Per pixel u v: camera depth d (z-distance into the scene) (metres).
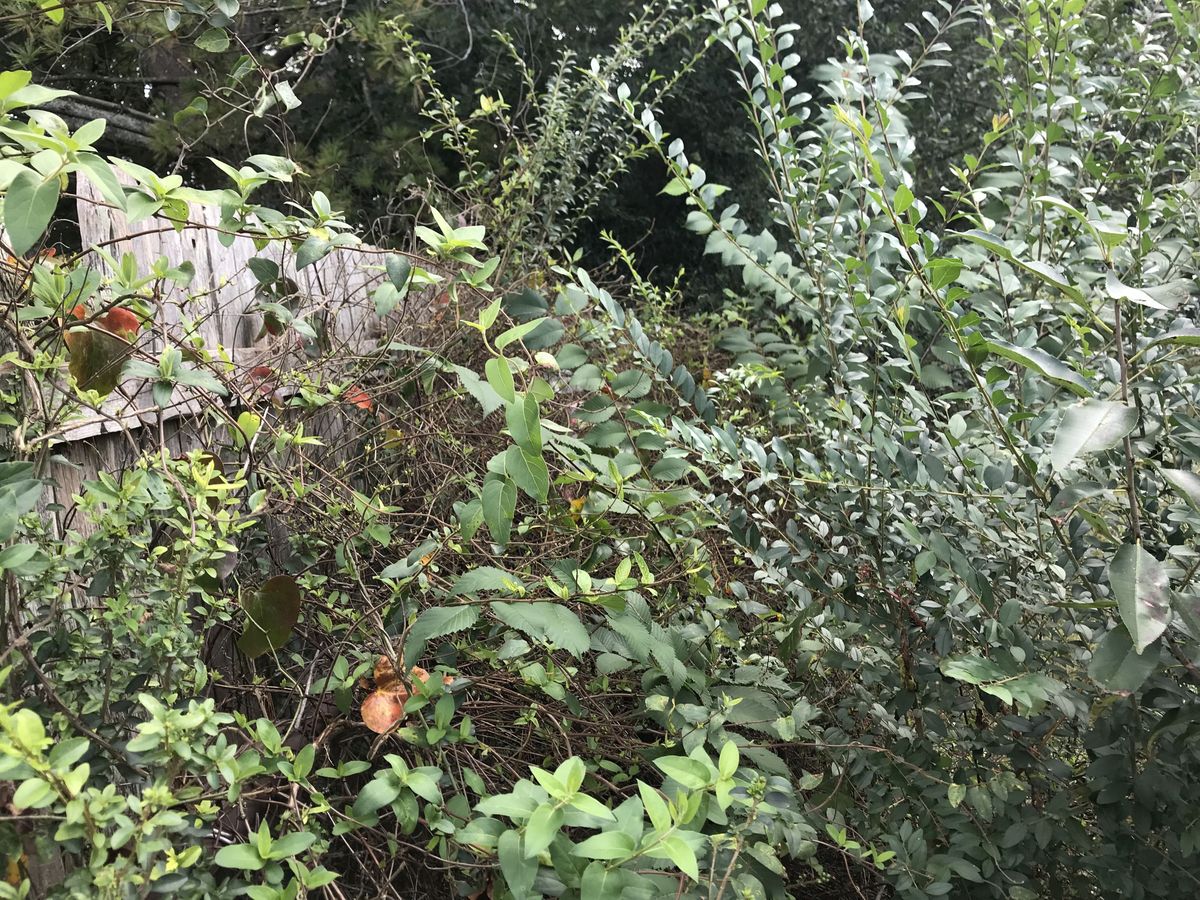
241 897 1.33
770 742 1.86
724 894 1.35
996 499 1.73
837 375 2.29
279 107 5.54
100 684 1.38
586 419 2.01
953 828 1.67
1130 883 1.56
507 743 2.03
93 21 4.56
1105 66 3.24
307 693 1.80
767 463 1.89
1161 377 1.59
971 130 6.14
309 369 2.19
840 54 6.86
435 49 7.28
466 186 4.24
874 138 2.28
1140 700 1.54
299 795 1.67
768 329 4.09
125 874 1.02
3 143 1.30
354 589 2.17
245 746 1.89
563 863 1.16
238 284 2.52
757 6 2.32
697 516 1.93
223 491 1.50
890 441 1.86
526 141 4.86
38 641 1.30
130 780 1.31
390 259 1.57
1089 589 1.61
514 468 1.41
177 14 1.83
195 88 5.68
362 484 2.55
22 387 1.45
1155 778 1.50
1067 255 2.44
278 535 2.25
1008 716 1.68
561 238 4.62
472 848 1.35
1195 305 2.08
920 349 2.27
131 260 1.51
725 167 7.41
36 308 1.45
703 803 1.30
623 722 1.98
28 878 1.20
